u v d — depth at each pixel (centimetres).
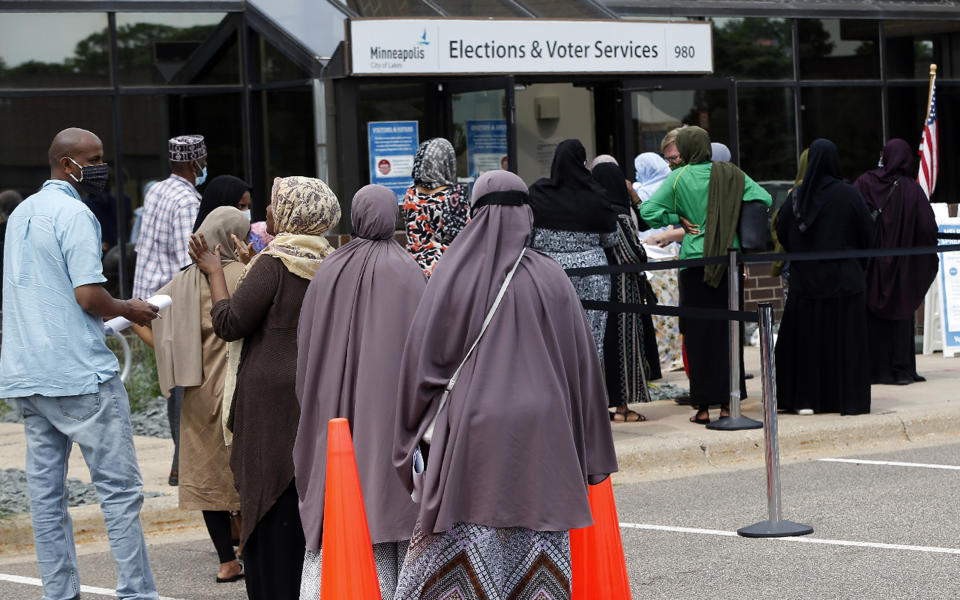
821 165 991
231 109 1368
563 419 443
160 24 1352
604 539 521
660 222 984
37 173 1320
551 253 902
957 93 1631
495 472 436
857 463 896
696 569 648
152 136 1358
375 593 463
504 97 1225
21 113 1313
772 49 1538
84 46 1331
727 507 780
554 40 1256
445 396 446
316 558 514
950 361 1291
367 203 534
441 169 851
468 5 1265
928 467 872
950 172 1641
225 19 1366
